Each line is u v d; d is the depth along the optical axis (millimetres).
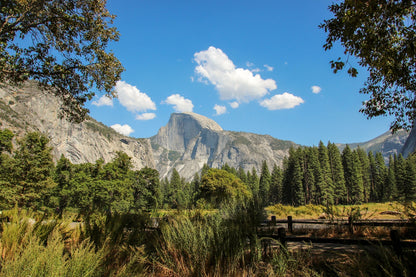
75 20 7805
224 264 3611
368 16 4633
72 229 4949
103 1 8172
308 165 75312
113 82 9094
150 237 4734
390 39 5309
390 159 99312
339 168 76125
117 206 36281
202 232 4199
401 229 5648
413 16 4723
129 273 3057
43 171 31438
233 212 5109
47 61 8117
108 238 4035
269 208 21062
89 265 2789
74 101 9039
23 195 27562
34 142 31891
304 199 72500
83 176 39000
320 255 4395
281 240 4336
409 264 2979
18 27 7172
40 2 7129
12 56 7242
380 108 7496
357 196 74812
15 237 3422
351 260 3488
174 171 110562
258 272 3605
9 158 29672
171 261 3906
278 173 97438
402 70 6043
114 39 8797
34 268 2410
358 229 6812
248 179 120625
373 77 7305
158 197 51812
